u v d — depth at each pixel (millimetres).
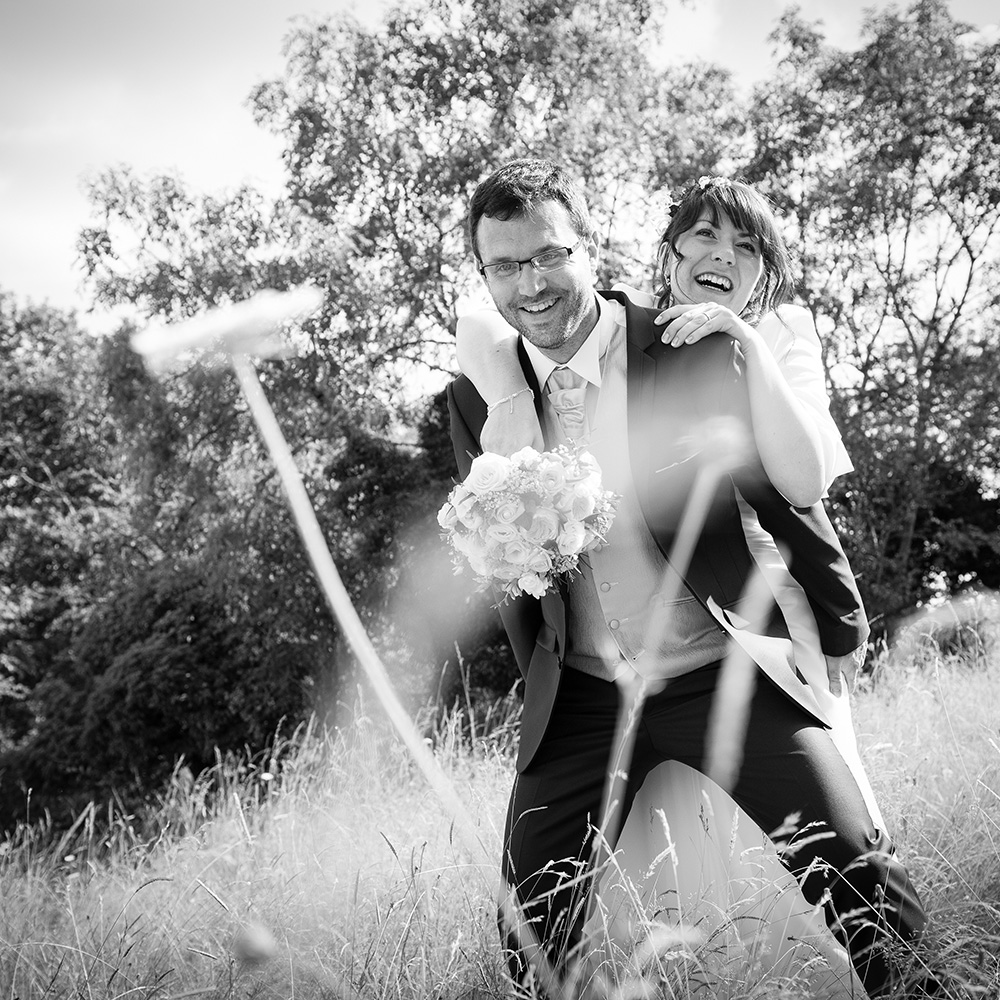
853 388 20000
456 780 4750
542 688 2621
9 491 28859
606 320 2635
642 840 2660
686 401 2484
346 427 16281
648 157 18406
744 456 2432
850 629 2582
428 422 17047
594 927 2525
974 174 19969
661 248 3254
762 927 2316
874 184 19219
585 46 18266
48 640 26703
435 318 17750
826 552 2537
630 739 2523
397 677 15625
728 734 2389
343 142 17594
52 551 26922
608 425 2605
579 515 2373
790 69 20172
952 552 20062
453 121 18016
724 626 2447
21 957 2967
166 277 15406
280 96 18172
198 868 4191
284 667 16094
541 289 2461
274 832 4379
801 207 19281
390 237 17688
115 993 2660
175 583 18703
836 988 2350
